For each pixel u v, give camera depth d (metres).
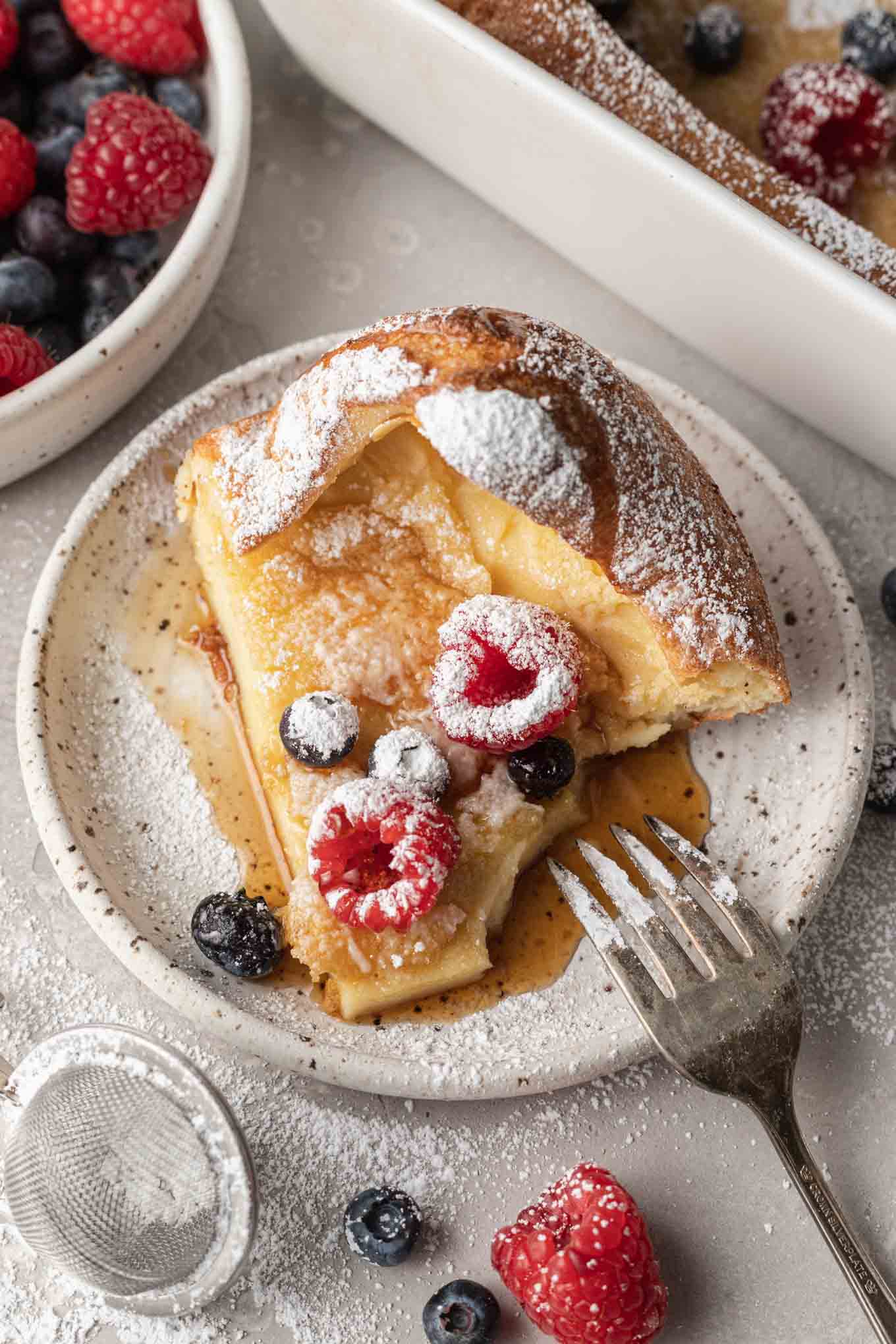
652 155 0.55
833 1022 0.54
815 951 0.55
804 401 0.58
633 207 0.56
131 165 0.56
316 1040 0.52
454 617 0.53
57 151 0.58
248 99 0.58
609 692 0.54
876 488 0.58
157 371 0.58
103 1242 0.52
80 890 0.52
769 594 0.56
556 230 0.59
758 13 0.63
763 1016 0.51
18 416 0.55
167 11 0.58
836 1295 0.53
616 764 0.55
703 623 0.53
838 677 0.55
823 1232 0.51
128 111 0.57
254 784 0.55
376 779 0.52
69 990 0.54
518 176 0.58
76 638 0.55
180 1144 0.51
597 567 0.54
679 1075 0.54
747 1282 0.53
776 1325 0.52
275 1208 0.53
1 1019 0.54
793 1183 0.52
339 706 0.53
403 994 0.52
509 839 0.53
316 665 0.53
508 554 0.54
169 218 0.58
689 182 0.55
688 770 0.55
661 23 0.63
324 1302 0.52
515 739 0.52
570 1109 0.53
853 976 0.54
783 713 0.55
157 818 0.54
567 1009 0.53
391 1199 0.52
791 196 0.58
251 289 0.60
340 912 0.51
